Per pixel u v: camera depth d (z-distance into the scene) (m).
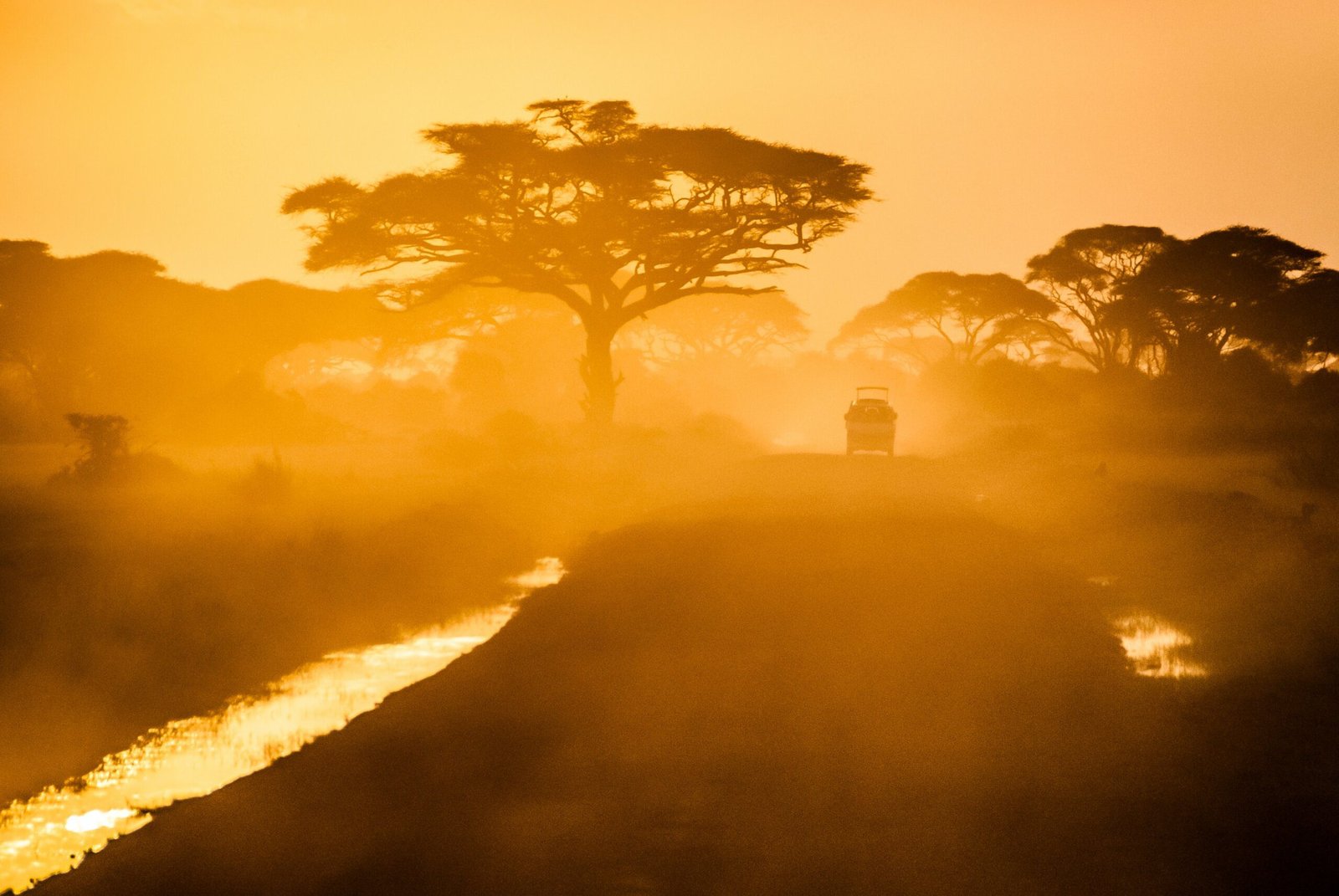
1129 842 19.23
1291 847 18.98
